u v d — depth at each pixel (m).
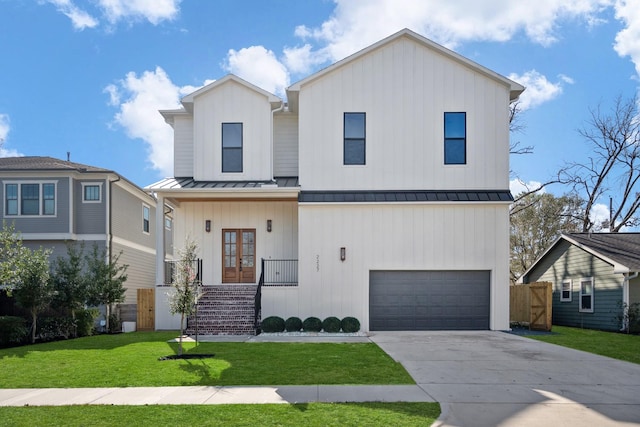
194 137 17.47
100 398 7.07
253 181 17.30
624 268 15.79
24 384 7.97
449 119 16.38
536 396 7.13
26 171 19.25
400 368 9.10
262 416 6.08
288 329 14.98
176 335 14.23
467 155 16.27
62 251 19.41
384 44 16.38
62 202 19.34
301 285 15.66
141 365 9.44
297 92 16.50
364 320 15.55
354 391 7.40
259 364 9.48
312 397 7.04
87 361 9.95
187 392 7.38
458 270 15.85
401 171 16.22
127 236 21.73
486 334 14.64
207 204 17.62
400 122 16.34
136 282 22.81
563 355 10.68
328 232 15.81
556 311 20.66
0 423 5.88
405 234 15.78
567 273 19.89
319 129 16.34
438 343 12.53
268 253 17.48
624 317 15.75
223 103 17.58
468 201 15.67
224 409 6.40
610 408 6.52
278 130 18.47
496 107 16.39
